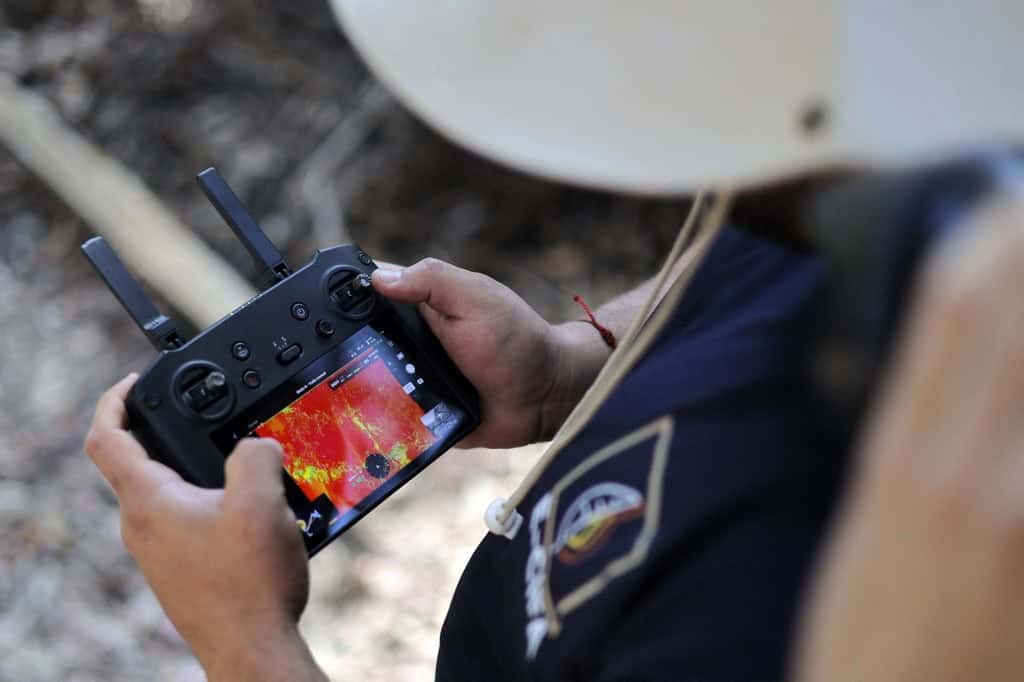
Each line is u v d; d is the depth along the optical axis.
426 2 0.62
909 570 0.45
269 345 1.04
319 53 3.31
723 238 0.76
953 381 0.44
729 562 0.62
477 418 1.11
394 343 1.10
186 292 2.80
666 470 0.66
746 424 0.64
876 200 0.52
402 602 2.24
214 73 3.35
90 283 2.93
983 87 0.51
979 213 0.46
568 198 3.04
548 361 1.13
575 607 0.69
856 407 0.55
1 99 3.27
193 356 1.01
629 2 0.57
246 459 0.83
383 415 1.08
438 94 0.62
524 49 0.60
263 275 1.14
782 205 0.62
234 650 0.82
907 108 0.51
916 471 0.45
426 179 3.07
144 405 0.98
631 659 0.65
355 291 1.09
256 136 3.22
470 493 2.41
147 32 3.42
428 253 3.01
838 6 0.52
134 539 0.86
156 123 3.28
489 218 3.04
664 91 0.57
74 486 2.49
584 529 0.70
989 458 0.43
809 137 0.53
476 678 0.84
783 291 0.68
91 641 2.21
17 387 2.71
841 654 0.47
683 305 0.76
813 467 0.60
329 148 3.12
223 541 0.82
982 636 0.43
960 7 0.51
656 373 0.72
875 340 0.52
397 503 2.40
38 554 2.35
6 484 2.49
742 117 0.55
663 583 0.65
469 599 0.86
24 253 3.04
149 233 2.93
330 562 2.30
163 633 2.23
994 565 0.42
